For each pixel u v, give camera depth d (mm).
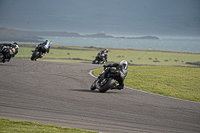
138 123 24453
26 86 40219
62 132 18359
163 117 27297
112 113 27391
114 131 21406
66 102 31000
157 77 66625
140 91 44469
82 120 24031
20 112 25016
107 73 39750
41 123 21828
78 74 61250
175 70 86375
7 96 31859
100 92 39906
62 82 47594
